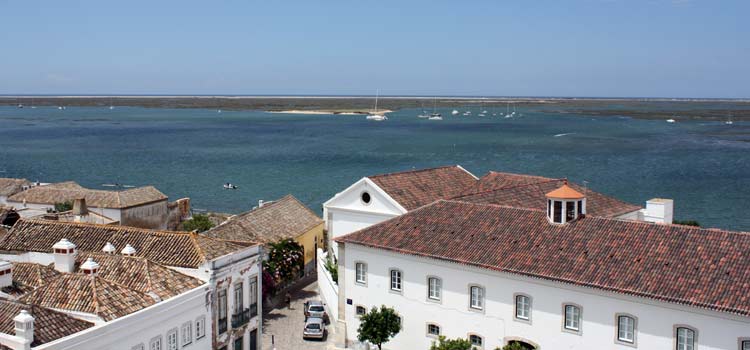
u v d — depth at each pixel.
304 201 133.25
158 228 98.31
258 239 71.12
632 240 44.41
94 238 52.84
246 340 52.56
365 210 63.09
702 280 39.66
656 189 140.38
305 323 57.12
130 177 162.62
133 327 40.84
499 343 46.69
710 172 162.50
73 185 103.19
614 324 41.78
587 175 159.75
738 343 37.66
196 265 48.53
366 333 49.69
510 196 60.38
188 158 199.75
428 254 48.97
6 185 103.75
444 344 44.41
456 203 54.19
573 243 45.78
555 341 44.22
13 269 46.03
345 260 54.09
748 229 105.44
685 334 39.38
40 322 37.78
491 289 46.72
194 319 46.44
